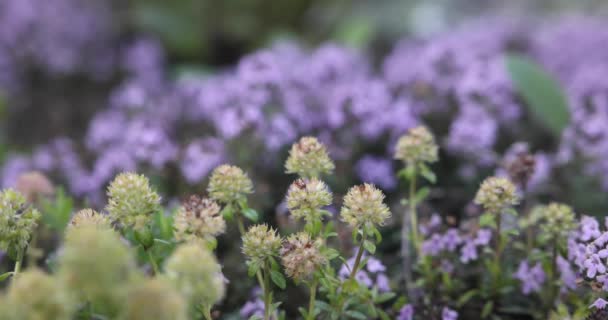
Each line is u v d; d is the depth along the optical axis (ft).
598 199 1.79
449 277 1.53
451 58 2.31
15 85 3.00
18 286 1.20
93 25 3.30
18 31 2.98
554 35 3.02
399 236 1.64
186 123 2.29
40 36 3.06
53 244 1.62
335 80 2.22
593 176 1.82
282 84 1.92
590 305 1.40
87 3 3.40
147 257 1.41
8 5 2.99
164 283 1.20
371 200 1.36
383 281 1.51
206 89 2.21
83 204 1.80
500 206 1.44
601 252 1.39
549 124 1.87
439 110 2.12
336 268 1.54
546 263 1.49
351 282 1.39
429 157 1.51
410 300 1.54
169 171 1.83
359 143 1.93
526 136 2.05
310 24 3.71
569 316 1.44
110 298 1.21
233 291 1.57
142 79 2.97
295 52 2.55
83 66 3.22
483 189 1.45
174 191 1.84
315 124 1.94
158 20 3.34
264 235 1.36
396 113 1.90
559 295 1.49
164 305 1.18
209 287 1.26
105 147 2.06
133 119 2.14
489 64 2.12
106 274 1.20
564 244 1.47
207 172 1.79
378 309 1.46
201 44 3.44
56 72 3.12
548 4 4.43
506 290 1.51
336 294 1.44
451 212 1.80
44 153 2.03
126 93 2.22
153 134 1.83
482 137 1.85
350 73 2.35
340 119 1.88
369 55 3.41
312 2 3.64
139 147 1.83
